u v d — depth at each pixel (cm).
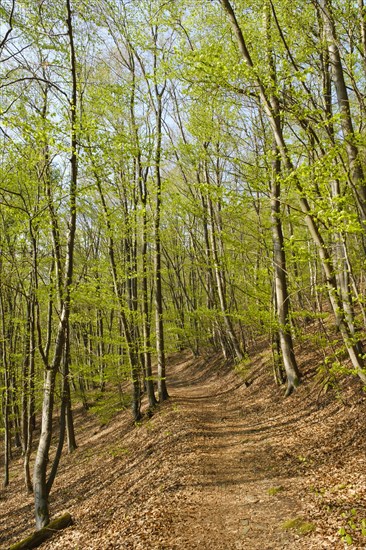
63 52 988
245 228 1134
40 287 1113
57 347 904
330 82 754
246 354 1800
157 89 1550
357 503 512
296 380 1191
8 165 949
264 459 837
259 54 798
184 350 3619
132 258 1466
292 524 525
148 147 1282
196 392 1936
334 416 887
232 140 1180
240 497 673
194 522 607
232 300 1778
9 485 1526
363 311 572
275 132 643
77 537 728
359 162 588
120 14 1284
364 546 423
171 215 1816
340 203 550
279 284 1155
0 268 1247
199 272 2564
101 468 1240
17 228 989
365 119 582
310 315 1027
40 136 787
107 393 1892
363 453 666
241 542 523
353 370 610
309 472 691
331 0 640
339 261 618
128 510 751
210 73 630
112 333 1550
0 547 1009
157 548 546
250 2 768
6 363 1462
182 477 808
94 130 893
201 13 1034
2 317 1414
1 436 2539
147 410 1559
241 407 1378
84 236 2184
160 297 1603
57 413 2514
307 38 684
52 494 1202
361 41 598
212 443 1027
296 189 600
